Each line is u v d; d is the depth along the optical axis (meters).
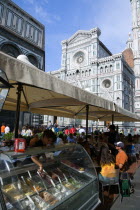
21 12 17.41
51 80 3.34
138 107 48.47
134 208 4.06
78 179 3.54
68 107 9.01
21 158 2.74
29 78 2.89
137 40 54.50
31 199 2.58
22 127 15.51
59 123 43.88
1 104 2.83
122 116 13.18
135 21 56.16
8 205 2.21
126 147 9.16
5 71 2.52
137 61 52.72
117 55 40.81
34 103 6.79
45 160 3.18
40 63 19.09
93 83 43.03
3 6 15.59
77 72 47.53
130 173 6.96
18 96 4.63
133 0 58.16
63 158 3.60
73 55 49.41
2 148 3.45
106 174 4.68
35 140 5.03
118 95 39.06
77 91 4.14
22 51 16.89
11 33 15.76
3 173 2.39
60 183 3.22
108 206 4.15
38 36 19.36
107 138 7.94
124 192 4.83
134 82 51.19
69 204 2.78
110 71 41.59
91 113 10.45
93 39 45.69
